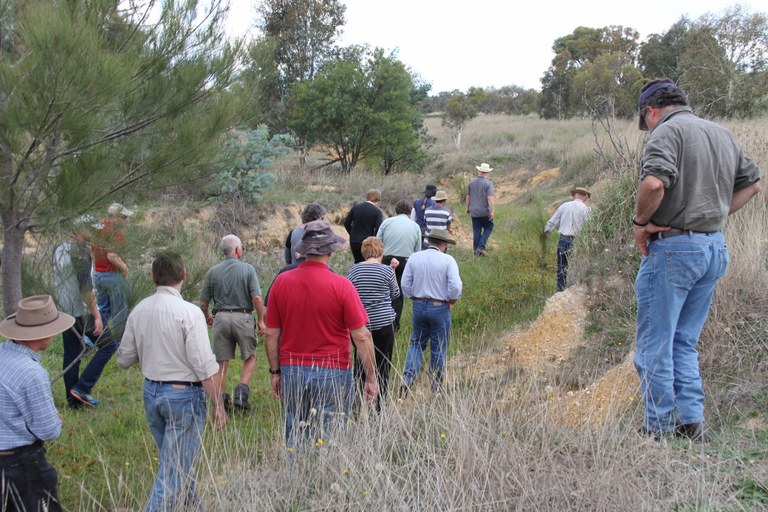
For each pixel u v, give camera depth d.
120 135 5.09
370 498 3.36
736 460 3.54
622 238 7.16
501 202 20.22
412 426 4.14
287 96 21.02
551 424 4.07
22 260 5.04
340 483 3.55
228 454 4.05
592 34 42.00
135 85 4.86
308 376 4.26
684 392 3.93
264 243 12.48
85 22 4.29
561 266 8.83
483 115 47.06
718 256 3.76
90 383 6.02
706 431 3.93
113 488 4.37
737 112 16.69
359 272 5.66
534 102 49.25
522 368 5.75
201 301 6.31
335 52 22.89
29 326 3.52
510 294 8.80
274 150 12.71
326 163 21.52
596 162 18.14
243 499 3.48
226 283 6.18
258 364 7.64
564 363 6.04
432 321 6.13
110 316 5.45
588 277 7.00
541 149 23.03
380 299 5.62
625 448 3.60
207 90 5.32
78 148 4.53
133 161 5.15
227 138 5.70
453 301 6.15
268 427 5.45
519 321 8.04
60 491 4.38
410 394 4.67
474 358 6.74
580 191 8.79
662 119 3.90
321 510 3.39
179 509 3.49
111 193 5.00
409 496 3.37
